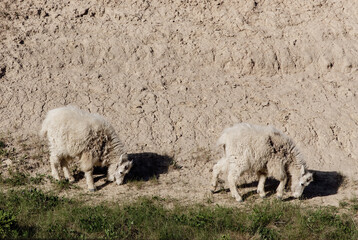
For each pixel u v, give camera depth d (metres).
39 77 23.73
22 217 15.07
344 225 16.14
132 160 19.27
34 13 26.84
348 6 28.72
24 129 21.39
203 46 25.89
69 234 14.37
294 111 23.22
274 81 24.98
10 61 23.97
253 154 17.78
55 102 22.61
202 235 14.89
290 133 22.19
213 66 25.44
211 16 27.55
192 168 20.64
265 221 16.17
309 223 16.08
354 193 19.33
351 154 21.64
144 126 22.08
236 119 22.72
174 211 16.62
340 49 26.09
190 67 25.14
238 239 15.12
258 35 26.47
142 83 24.03
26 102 22.41
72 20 26.78
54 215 15.41
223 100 23.62
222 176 20.25
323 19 27.89
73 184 18.97
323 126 22.50
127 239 14.56
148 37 26.09
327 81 25.08
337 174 20.59
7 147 20.34
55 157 18.34
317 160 21.27
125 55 25.14
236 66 25.39
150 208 16.53
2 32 25.50
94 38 25.64
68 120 18.12
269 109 23.30
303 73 25.50
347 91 24.34
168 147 21.45
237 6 28.12
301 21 27.70
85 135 18.12
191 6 28.06
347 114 23.20
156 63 25.02
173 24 26.95
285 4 28.77
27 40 25.34
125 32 26.17
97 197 17.80
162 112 22.72
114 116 22.31
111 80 24.02
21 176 18.91
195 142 21.78
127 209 16.27
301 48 26.14
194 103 23.30
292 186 18.66
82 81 23.81
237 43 25.95
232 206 17.59
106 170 20.41
